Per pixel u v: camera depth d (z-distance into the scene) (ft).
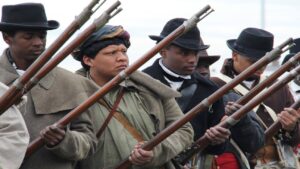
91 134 25.64
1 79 24.94
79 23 22.22
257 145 30.55
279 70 28.30
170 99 27.30
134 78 26.86
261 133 30.76
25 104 24.90
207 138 28.12
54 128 24.25
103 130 26.13
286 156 32.89
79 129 25.50
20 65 25.26
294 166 32.99
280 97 34.30
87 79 25.89
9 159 23.34
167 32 29.35
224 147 29.17
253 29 32.50
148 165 26.27
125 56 26.71
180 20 29.35
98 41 26.55
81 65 27.22
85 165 26.30
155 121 26.76
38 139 24.32
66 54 22.72
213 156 29.63
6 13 25.27
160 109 26.96
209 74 34.19
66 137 24.50
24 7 25.17
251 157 31.81
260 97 28.14
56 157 25.05
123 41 26.78
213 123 29.17
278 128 31.78
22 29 24.97
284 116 31.68
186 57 28.78
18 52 25.13
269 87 28.40
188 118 26.58
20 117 23.73
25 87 22.91
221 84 31.96
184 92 29.09
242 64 32.35
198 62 33.99
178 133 27.12
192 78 29.35
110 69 26.55
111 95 26.53
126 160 26.05
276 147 32.83
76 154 24.85
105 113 26.30
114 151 26.22
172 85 29.07
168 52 28.94
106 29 26.61
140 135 26.48
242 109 28.07
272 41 32.45
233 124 28.07
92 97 24.62
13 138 23.43
